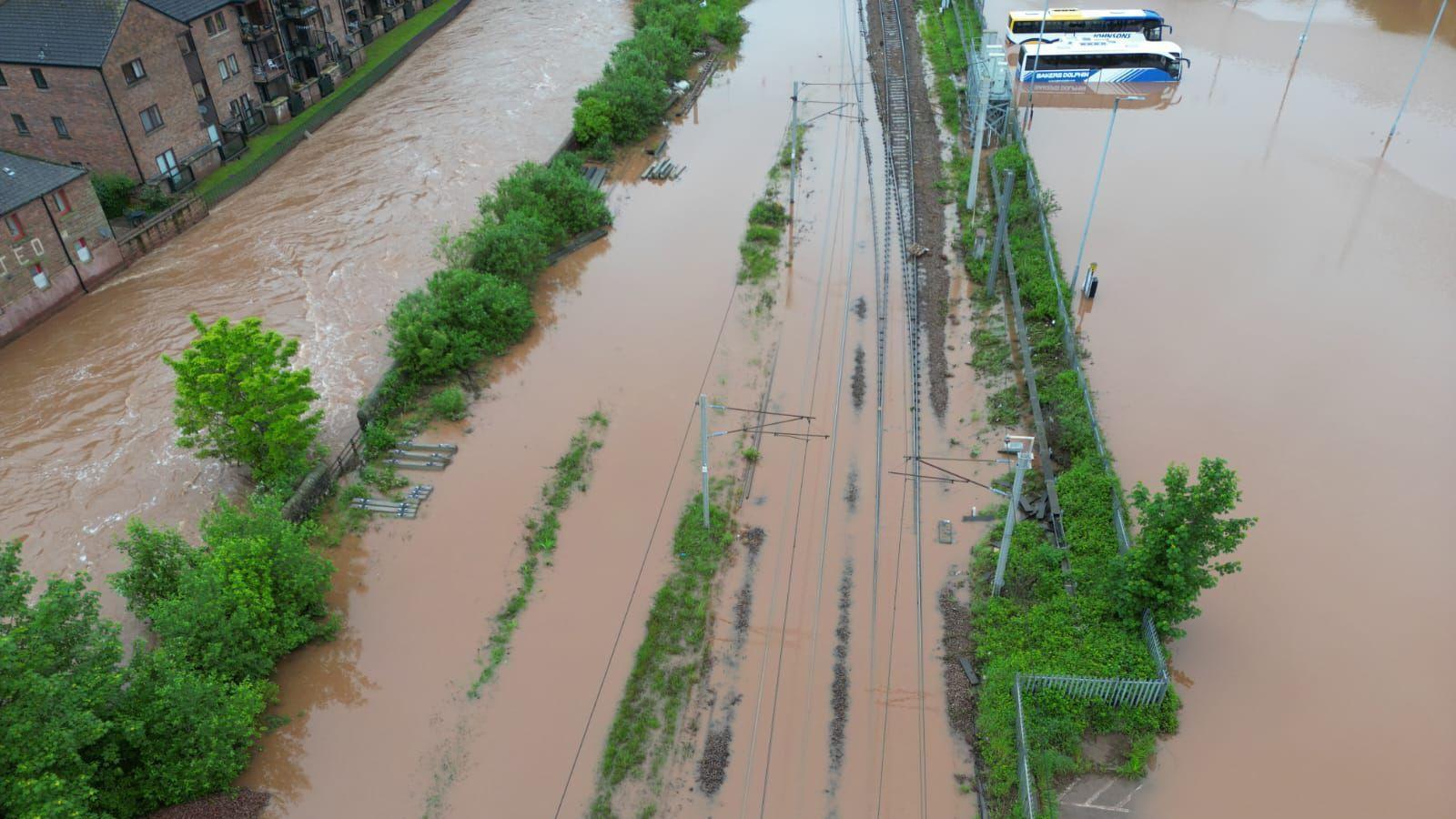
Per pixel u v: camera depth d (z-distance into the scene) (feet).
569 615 107.45
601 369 145.79
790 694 97.81
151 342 152.05
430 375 141.79
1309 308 152.87
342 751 94.43
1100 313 151.84
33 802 72.38
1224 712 95.09
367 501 122.11
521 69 257.34
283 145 212.02
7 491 124.16
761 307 158.51
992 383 139.85
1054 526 113.19
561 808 88.79
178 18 188.14
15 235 149.89
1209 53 261.65
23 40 174.19
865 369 143.54
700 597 108.58
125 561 114.62
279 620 99.86
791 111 232.73
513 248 158.71
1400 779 89.20
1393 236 172.55
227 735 88.53
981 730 93.09
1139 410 132.87
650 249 176.96
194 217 184.55
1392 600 105.91
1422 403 132.98
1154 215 179.52
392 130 223.71
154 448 131.34
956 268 167.63
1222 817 86.63
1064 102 236.02
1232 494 90.22
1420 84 238.48
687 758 92.32
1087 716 93.40
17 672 77.87
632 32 283.38
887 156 207.82
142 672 86.84
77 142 180.65
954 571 110.42
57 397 140.36
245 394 115.24
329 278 168.35
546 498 123.03
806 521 117.70
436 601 109.60
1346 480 120.98
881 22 287.48
